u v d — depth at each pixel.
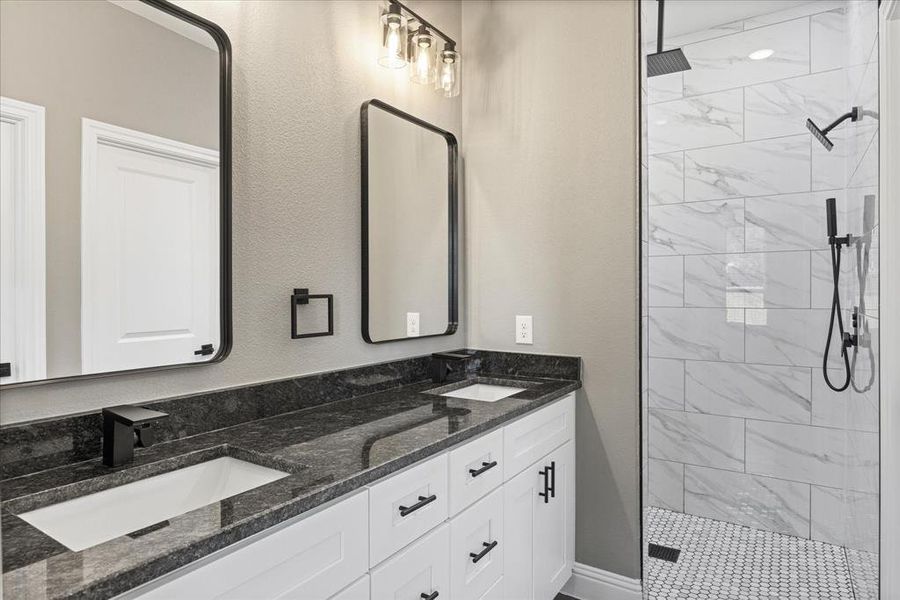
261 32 1.56
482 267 2.42
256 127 1.54
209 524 0.85
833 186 2.64
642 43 2.12
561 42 2.23
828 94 2.65
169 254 1.32
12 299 1.06
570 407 2.13
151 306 1.29
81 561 0.74
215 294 1.42
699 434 3.00
